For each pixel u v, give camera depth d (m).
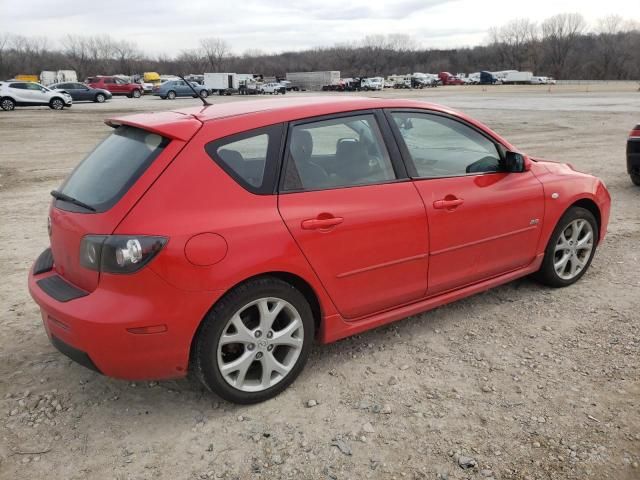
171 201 2.85
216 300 2.92
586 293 4.70
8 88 30.64
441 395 3.29
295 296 3.22
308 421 3.09
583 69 117.31
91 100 39.12
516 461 2.74
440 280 3.88
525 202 4.25
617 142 15.25
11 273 5.38
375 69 140.25
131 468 2.75
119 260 2.74
